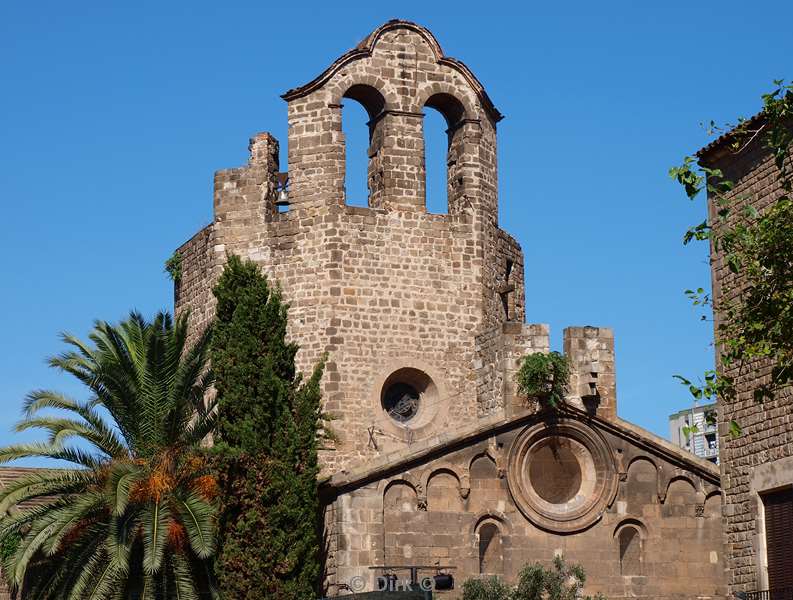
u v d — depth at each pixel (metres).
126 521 42.09
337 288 50.84
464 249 52.56
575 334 46.81
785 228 32.25
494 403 48.03
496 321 53.06
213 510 42.28
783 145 32.78
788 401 38.47
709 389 32.09
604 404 46.56
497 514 45.16
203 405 46.25
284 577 42.19
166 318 45.47
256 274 44.75
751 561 39.47
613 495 46.22
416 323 51.44
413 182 52.34
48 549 41.59
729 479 40.56
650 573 46.16
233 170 53.03
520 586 42.66
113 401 44.66
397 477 44.47
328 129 51.75
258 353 43.75
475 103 53.62
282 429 43.12
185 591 42.22
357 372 50.47
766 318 32.50
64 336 45.19
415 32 53.19
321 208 51.41
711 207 41.62
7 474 53.62
